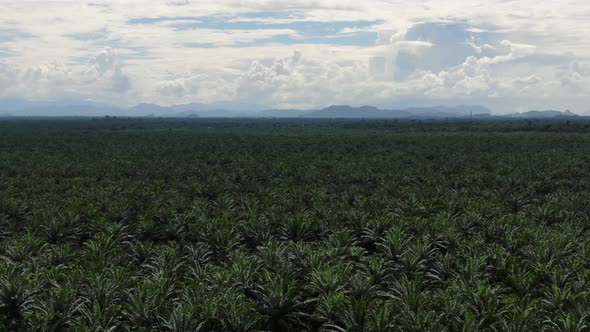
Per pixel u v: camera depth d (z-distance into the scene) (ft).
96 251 94.63
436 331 58.59
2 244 100.83
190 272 85.46
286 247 92.89
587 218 124.88
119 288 73.82
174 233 118.11
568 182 188.44
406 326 61.72
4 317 69.41
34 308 69.97
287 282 76.43
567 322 61.52
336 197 156.46
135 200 146.00
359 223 117.08
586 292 69.97
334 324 71.41
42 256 89.92
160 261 88.12
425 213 131.64
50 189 169.37
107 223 117.19
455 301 65.98
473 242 102.42
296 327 74.90
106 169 230.48
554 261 87.92
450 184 189.98
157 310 67.15
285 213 129.29
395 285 79.92
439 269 87.40
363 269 89.51
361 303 67.72
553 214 130.11
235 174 212.64
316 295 79.77
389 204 140.97
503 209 137.28
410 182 193.88
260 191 164.04
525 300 70.44
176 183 187.62
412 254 91.45
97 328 59.41
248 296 78.64
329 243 96.48
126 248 110.42
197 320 64.18
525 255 93.35
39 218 120.78
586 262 88.74
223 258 99.25
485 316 63.98
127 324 67.00
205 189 168.86
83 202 144.05
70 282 74.28
